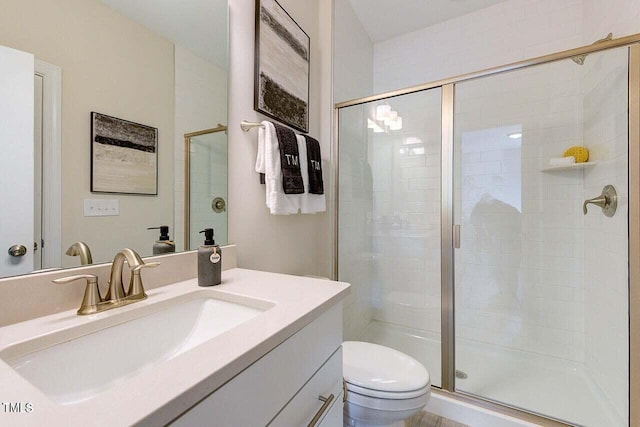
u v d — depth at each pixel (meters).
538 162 1.90
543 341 1.90
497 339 2.02
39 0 0.67
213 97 1.13
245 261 1.27
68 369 0.56
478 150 2.05
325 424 0.75
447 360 1.66
